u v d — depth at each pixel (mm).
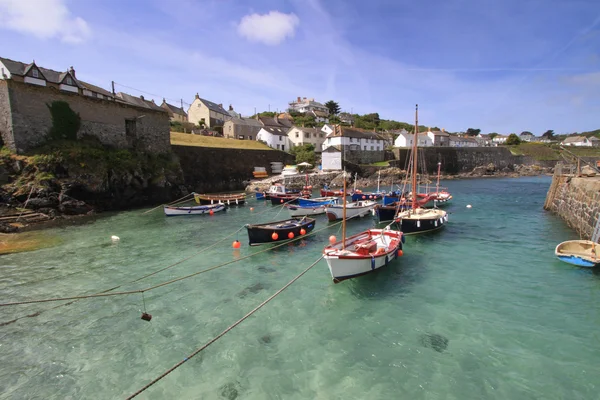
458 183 62156
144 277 14344
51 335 10508
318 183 55438
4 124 28875
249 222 27516
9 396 7914
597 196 19469
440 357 9086
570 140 126812
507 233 22516
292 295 13141
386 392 7859
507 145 100875
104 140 36344
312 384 8180
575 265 15352
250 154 56344
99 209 31656
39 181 27219
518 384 8031
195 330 10688
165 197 38281
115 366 8992
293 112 116875
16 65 36781
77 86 40844
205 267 16422
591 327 10414
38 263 16766
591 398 7559
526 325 10594
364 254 14000
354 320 11141
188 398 7793
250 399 7734
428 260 16969
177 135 56562
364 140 75000
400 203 25500
